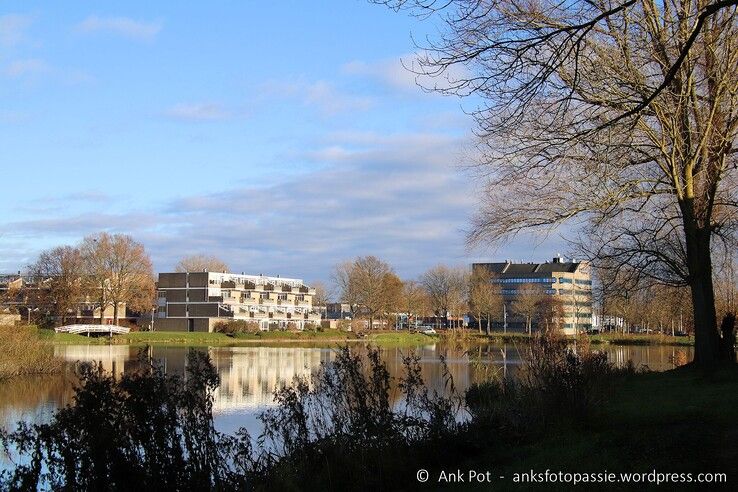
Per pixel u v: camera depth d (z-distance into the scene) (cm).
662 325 6581
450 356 3866
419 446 910
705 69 1597
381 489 789
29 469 650
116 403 683
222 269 11688
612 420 1081
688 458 786
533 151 1436
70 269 7531
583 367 1366
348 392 930
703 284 1975
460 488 750
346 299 10081
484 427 1021
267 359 4509
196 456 723
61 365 3353
